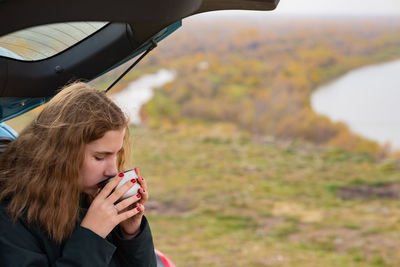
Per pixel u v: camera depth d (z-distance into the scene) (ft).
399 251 14.46
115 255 4.35
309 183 21.39
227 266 13.53
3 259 3.66
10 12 2.64
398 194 20.03
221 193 19.85
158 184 20.80
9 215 3.79
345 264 13.70
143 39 4.21
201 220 17.08
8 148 3.96
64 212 3.81
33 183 3.77
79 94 3.81
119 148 3.89
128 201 3.85
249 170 23.13
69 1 2.69
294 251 14.66
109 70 4.61
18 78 4.34
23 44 4.17
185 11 3.04
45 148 3.75
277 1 3.76
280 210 18.12
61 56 4.52
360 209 18.31
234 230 16.30
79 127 3.69
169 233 15.85
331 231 16.17
